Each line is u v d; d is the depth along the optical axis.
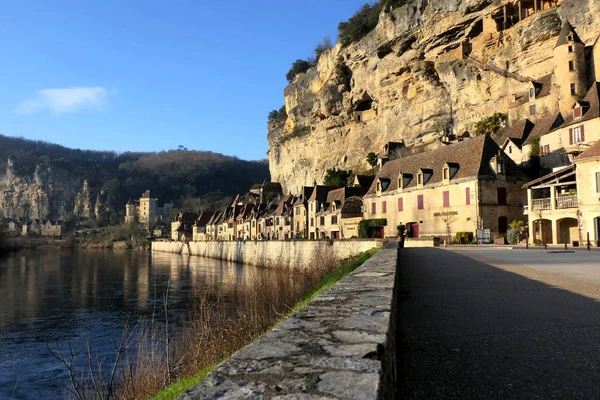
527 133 53.31
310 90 116.31
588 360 5.05
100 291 38.38
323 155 107.88
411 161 52.16
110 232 178.25
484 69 68.12
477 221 39.50
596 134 41.03
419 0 76.88
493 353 5.41
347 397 2.35
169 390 6.92
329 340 3.51
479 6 68.19
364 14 100.25
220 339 13.20
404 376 4.71
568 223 36.03
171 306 29.48
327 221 64.94
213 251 88.06
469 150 44.16
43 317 26.78
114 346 19.72
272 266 55.75
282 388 2.49
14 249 127.06
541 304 8.36
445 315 7.63
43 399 14.18
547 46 59.44
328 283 15.62
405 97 84.56
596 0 53.31
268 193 116.19
